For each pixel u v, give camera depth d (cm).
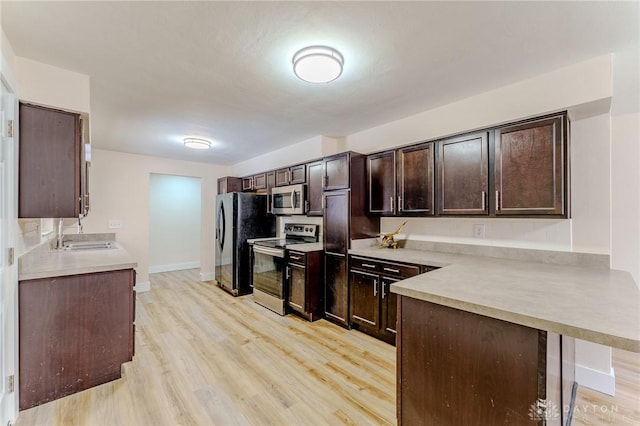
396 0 133
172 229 646
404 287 149
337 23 150
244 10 140
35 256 227
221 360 246
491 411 120
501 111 225
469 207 246
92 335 203
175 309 380
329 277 341
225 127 326
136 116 288
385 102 253
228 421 173
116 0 132
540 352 109
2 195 158
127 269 217
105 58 182
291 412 182
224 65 192
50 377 188
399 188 301
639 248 265
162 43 167
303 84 219
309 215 386
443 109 262
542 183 208
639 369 240
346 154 322
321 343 280
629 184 270
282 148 428
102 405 185
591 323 103
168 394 198
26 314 180
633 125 267
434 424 137
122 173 461
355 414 180
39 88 185
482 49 174
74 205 197
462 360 128
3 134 159
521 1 134
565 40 165
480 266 211
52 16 143
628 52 176
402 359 149
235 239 450
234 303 409
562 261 221
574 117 209
